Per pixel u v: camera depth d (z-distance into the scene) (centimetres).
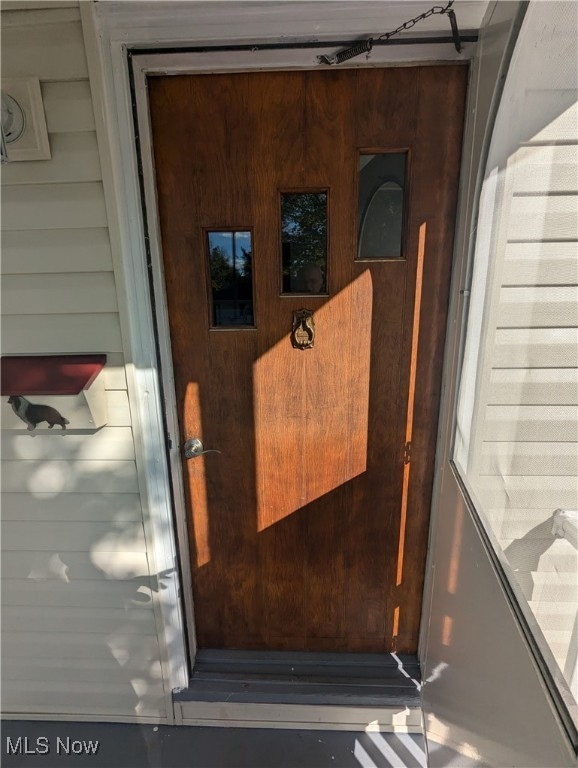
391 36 113
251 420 150
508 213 95
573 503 71
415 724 161
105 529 149
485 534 100
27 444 142
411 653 169
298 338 142
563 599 70
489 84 104
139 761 156
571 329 71
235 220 134
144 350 134
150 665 161
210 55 117
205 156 129
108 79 115
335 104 124
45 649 162
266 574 166
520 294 88
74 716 168
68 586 155
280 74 123
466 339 121
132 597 155
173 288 139
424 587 162
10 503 148
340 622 169
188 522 161
